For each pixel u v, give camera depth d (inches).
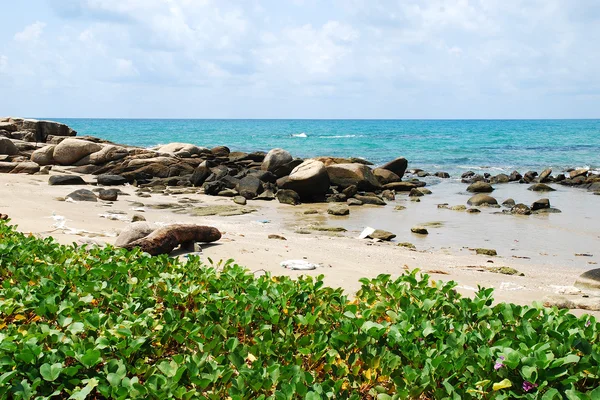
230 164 1129.4
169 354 174.1
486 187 1004.6
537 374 131.2
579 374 138.0
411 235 611.5
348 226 664.4
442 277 373.7
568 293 337.7
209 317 183.2
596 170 1339.8
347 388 150.6
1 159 1095.0
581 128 4254.4
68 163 1127.6
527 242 579.2
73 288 215.2
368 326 166.7
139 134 3154.5
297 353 167.0
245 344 174.1
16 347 145.9
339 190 975.0
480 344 159.5
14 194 690.2
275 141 2500.0
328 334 177.3
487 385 133.0
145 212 682.2
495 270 423.5
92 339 159.3
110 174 1010.7
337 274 346.0
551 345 145.4
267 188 955.3
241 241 469.4
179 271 247.1
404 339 158.9
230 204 814.5
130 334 159.3
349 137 2851.9
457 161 1614.2
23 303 190.4
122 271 230.2
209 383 139.4
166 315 179.0
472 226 674.8
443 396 137.3
